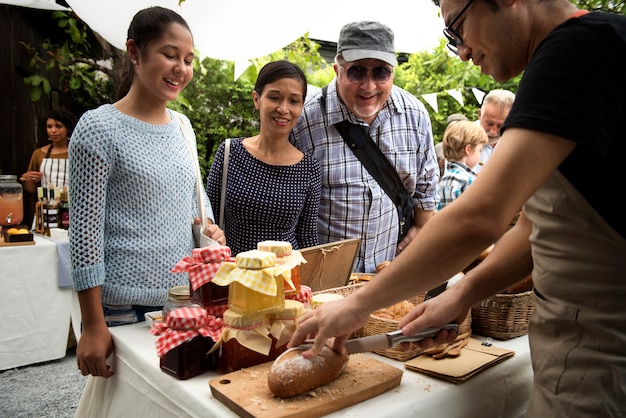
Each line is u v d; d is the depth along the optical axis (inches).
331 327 40.4
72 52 204.7
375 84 88.9
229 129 213.3
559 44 34.2
